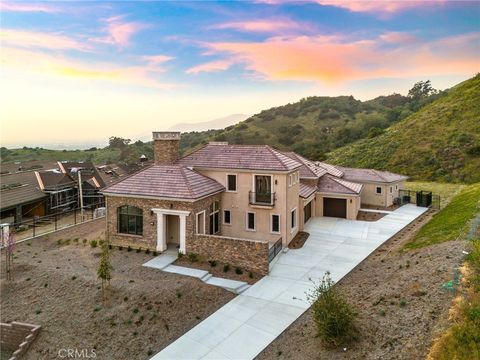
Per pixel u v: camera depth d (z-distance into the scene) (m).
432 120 57.22
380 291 13.62
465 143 47.91
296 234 24.44
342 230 25.62
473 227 17.56
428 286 12.50
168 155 24.09
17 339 14.35
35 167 44.16
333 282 15.18
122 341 12.98
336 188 29.42
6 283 17.20
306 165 30.23
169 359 11.64
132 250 20.42
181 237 19.55
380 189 33.47
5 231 22.72
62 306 15.20
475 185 36.19
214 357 11.62
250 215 22.84
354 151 58.91
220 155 24.17
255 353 11.76
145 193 20.25
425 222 27.11
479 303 9.87
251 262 17.97
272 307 14.64
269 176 22.19
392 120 92.25
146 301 14.72
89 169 42.56
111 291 15.59
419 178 45.16
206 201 21.02
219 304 14.95
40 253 20.56
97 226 25.91
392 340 10.20
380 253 20.66
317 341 11.48
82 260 19.16
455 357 8.34
